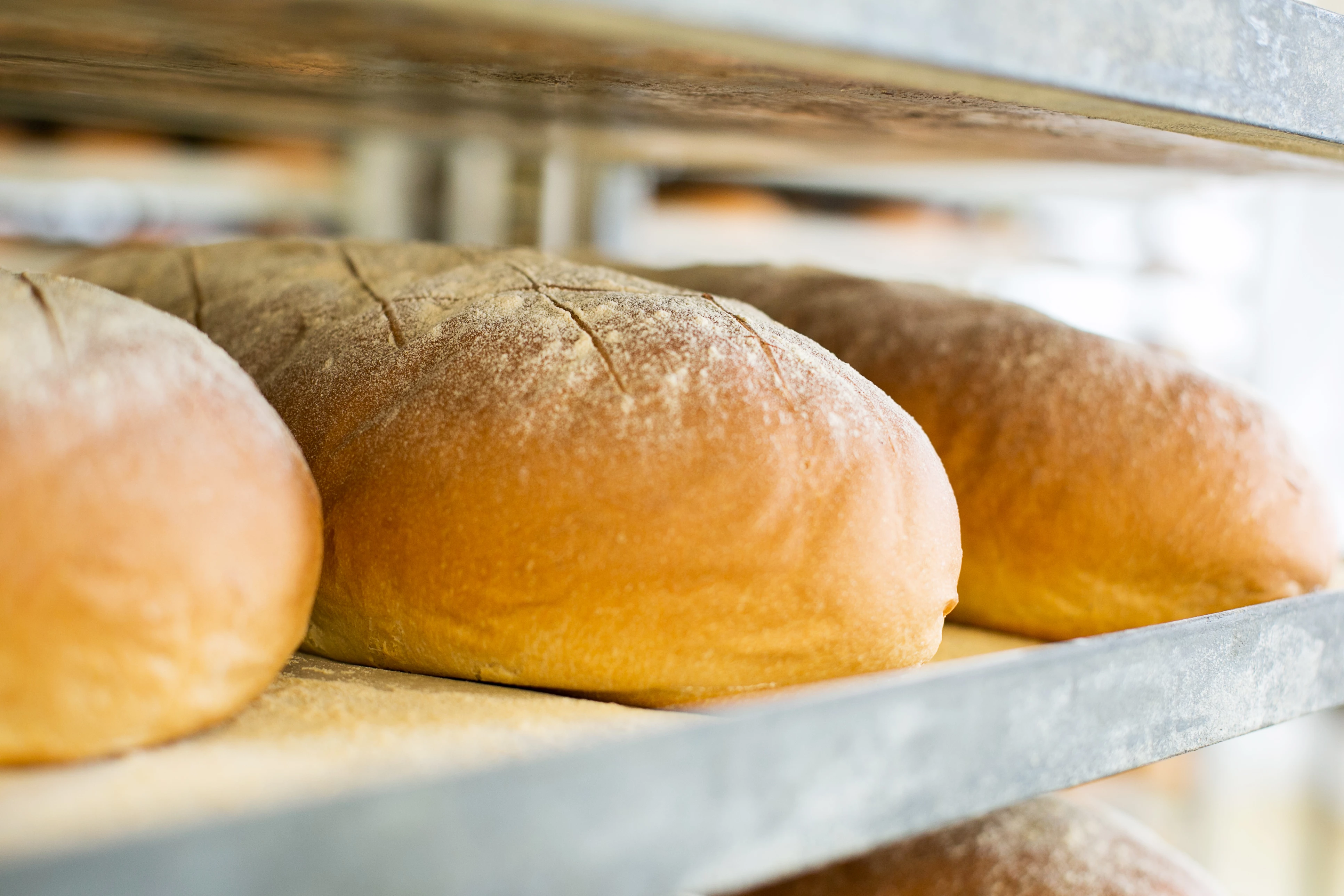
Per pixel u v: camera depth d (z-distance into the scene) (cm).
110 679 47
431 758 48
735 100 60
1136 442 62
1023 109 56
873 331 68
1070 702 51
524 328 56
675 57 50
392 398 56
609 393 53
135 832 41
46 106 85
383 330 59
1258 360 163
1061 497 62
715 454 52
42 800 45
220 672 48
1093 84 49
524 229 122
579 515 52
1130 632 53
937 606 54
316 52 53
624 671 53
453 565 53
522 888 44
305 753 48
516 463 53
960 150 80
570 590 52
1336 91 54
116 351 48
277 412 58
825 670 54
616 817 45
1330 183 80
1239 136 54
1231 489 61
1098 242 162
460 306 58
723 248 146
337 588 55
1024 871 65
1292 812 152
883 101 57
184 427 48
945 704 49
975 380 65
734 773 46
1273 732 157
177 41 52
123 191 114
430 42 50
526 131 86
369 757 48
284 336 62
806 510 52
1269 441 63
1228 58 52
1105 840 68
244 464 49
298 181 121
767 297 73
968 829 68
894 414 56
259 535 48
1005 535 63
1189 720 53
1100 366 64
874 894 64
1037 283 160
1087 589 62
